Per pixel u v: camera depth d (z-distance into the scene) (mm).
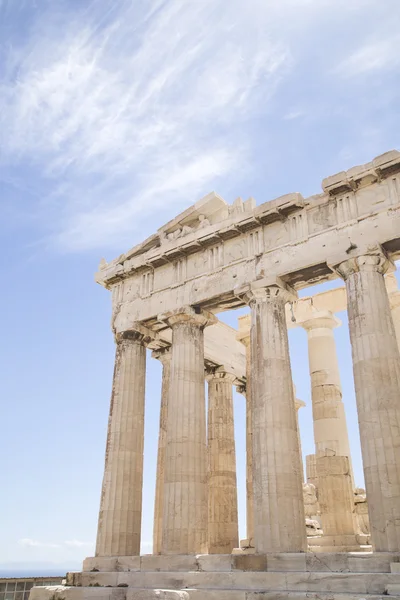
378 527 17000
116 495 23844
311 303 29312
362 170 21172
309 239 22344
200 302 24891
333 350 28703
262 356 21734
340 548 23359
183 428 23266
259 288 22781
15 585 29594
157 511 28484
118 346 27266
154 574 20172
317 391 27656
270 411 20688
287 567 17797
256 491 19875
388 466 17422
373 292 19938
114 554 22750
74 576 22266
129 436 25047
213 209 26062
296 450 20469
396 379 18688
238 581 18031
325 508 25266
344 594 15352
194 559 20078
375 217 20875
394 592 14914
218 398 31766
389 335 19375
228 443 30547
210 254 25438
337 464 25719
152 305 26594
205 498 22672
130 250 28406
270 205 23281
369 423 18219
